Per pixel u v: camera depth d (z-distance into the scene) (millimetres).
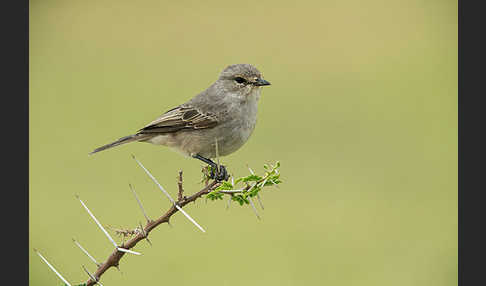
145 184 13266
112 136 15008
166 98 16766
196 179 13242
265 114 16547
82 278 11422
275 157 14578
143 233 6297
